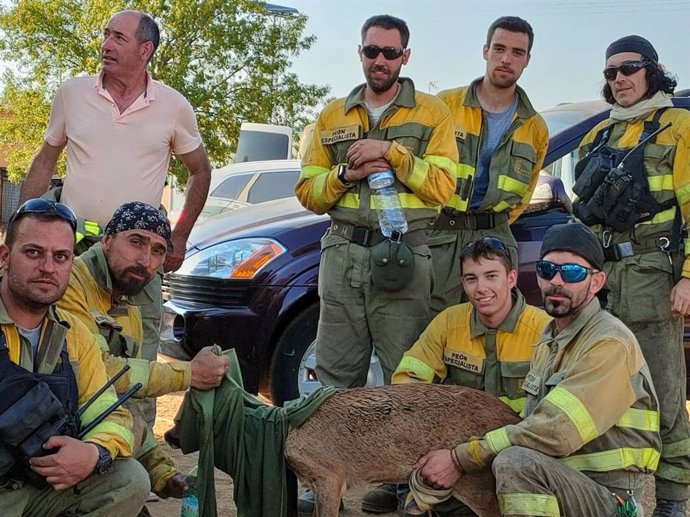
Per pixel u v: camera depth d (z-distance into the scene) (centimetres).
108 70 466
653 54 457
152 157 481
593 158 459
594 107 602
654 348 446
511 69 480
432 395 358
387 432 351
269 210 644
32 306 315
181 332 586
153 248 388
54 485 311
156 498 471
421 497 347
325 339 458
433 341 425
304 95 2564
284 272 570
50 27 2412
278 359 573
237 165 1053
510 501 325
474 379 418
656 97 454
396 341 445
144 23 470
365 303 450
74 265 387
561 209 572
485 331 413
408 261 432
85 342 340
